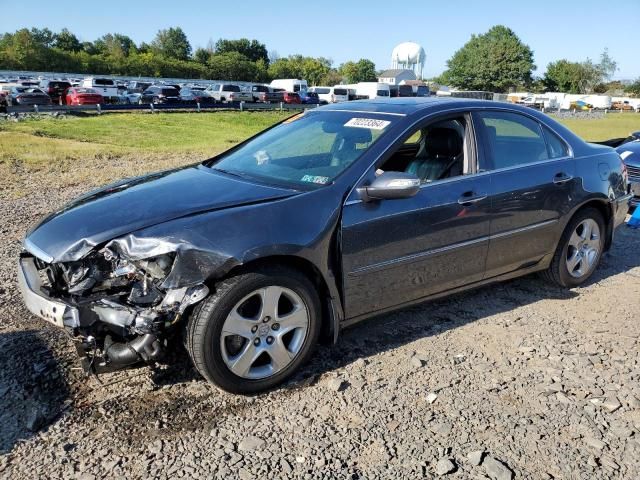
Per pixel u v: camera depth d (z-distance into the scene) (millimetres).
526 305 4484
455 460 2648
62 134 20641
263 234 3021
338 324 3439
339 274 3369
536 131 4465
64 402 3035
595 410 3074
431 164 4020
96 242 2949
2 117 24875
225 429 2842
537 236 4348
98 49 103875
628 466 2635
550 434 2859
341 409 3031
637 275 5262
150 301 2867
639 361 3617
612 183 4840
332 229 3271
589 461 2662
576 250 4762
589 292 4797
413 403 3098
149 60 92812
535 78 104875
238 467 2566
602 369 3510
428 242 3688
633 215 6730
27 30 81500
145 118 29141
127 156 13812
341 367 3463
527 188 4168
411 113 3850
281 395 3156
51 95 38594
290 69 111375
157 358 2938
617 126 32344
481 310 4367
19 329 3844
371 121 3902
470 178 3910
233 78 103312
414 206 3582
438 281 3850
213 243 2898
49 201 8227
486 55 98438
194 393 3150
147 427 2844
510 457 2680
